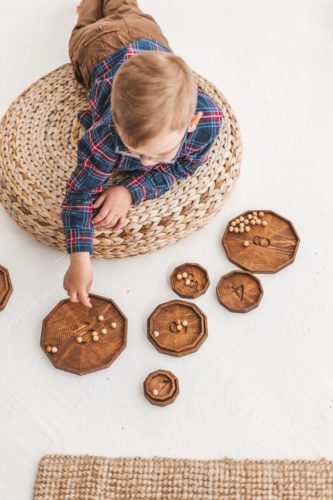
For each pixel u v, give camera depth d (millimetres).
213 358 1243
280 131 1524
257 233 1361
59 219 1253
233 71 1610
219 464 1129
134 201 1209
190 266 1325
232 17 1688
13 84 1577
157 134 931
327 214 1409
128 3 1388
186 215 1277
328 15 1689
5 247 1359
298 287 1318
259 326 1276
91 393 1212
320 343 1262
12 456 1153
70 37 1521
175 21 1674
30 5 1689
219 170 1305
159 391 1198
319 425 1181
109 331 1256
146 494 1100
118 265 1342
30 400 1205
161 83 912
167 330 1256
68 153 1320
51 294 1309
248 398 1207
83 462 1136
